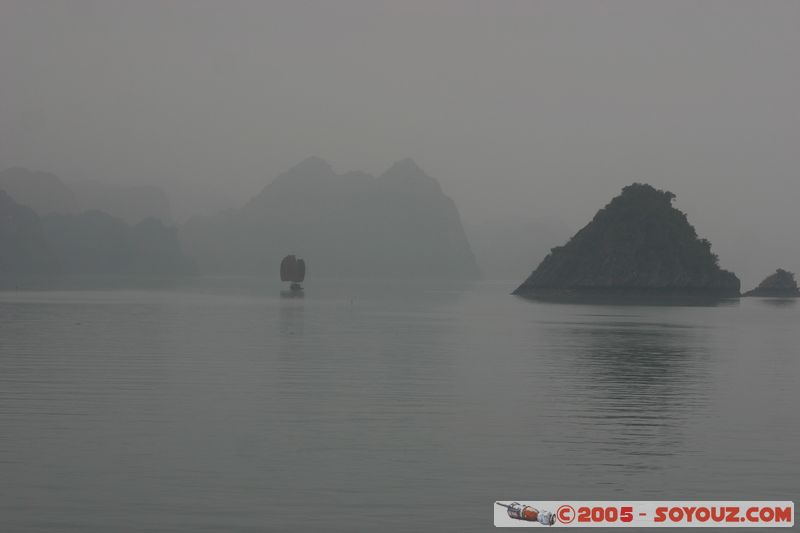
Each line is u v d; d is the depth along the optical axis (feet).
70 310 529.04
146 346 281.74
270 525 90.79
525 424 147.02
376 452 124.26
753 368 239.71
